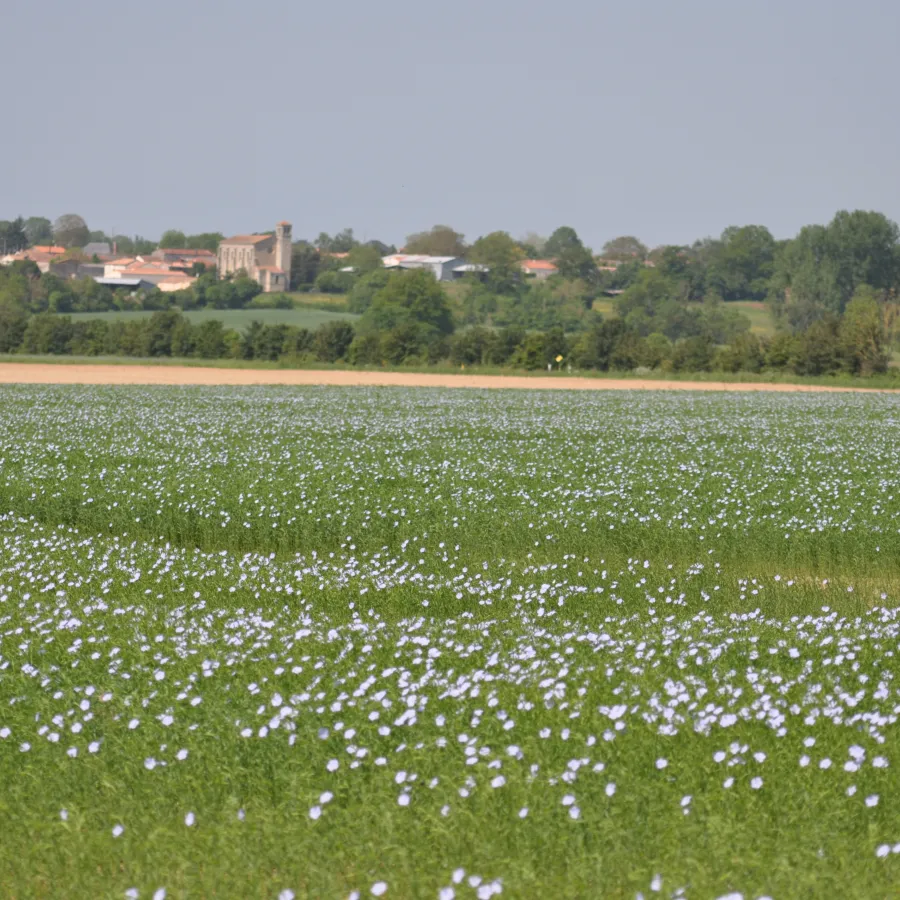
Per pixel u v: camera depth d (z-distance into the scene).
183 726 24.83
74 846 19.92
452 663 29.28
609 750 22.16
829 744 22.42
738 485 65.38
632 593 40.06
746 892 17.52
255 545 52.78
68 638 32.66
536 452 84.88
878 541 48.28
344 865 19.36
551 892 17.86
